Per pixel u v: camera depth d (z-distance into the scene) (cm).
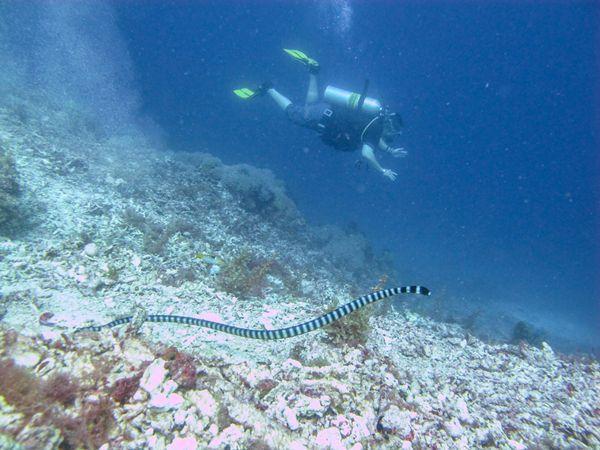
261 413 392
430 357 772
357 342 644
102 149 1709
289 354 589
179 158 1994
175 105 6706
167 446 325
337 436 399
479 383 689
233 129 6900
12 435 274
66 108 1970
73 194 1102
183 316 604
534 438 534
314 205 3897
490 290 2850
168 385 367
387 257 2283
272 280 1077
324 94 1206
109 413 331
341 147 1270
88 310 593
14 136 1322
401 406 499
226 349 562
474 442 484
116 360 387
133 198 1277
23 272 662
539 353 930
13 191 847
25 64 2797
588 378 830
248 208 1720
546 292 3562
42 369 346
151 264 875
